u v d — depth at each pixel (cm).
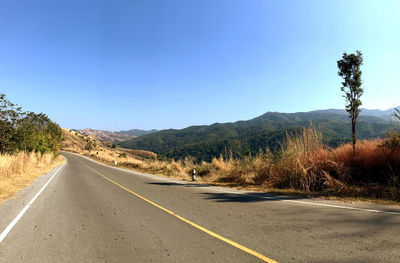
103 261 315
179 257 324
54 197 823
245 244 366
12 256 333
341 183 806
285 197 771
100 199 786
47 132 3872
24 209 631
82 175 1752
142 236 415
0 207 649
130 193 912
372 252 322
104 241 393
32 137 2519
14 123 1998
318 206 618
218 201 725
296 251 333
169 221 509
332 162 883
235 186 1102
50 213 591
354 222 463
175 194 877
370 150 863
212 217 532
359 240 368
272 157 1134
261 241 377
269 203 677
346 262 294
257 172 1166
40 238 409
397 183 716
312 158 970
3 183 1020
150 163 2669
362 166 869
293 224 464
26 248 363
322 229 428
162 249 354
